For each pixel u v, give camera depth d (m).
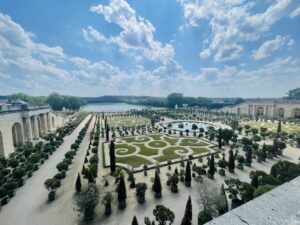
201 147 50.62
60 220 21.31
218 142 52.84
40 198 25.94
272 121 100.62
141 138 61.22
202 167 34.19
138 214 22.25
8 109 47.50
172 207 23.52
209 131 66.75
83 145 53.47
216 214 19.30
